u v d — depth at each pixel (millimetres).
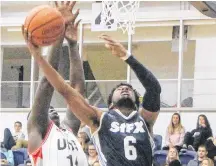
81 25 16438
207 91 15766
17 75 17703
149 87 4855
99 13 12859
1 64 17766
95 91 15594
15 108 16281
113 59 17078
